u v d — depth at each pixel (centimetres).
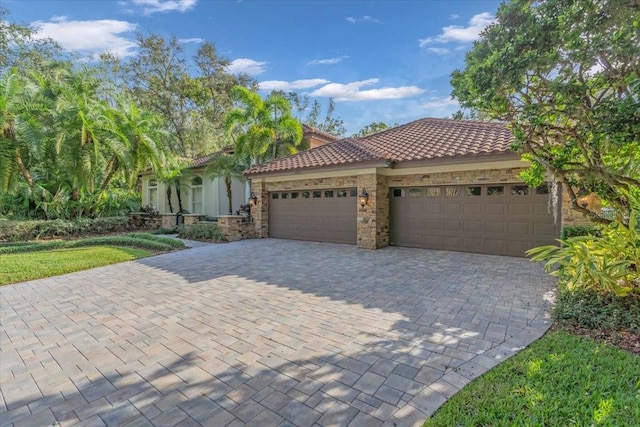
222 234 1477
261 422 291
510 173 1023
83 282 794
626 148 493
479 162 998
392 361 390
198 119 3353
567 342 417
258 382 353
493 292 656
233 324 516
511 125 571
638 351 391
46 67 2381
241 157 1839
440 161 1044
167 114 3247
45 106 1535
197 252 1181
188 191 2295
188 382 357
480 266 895
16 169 1451
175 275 846
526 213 1007
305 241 1436
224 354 418
